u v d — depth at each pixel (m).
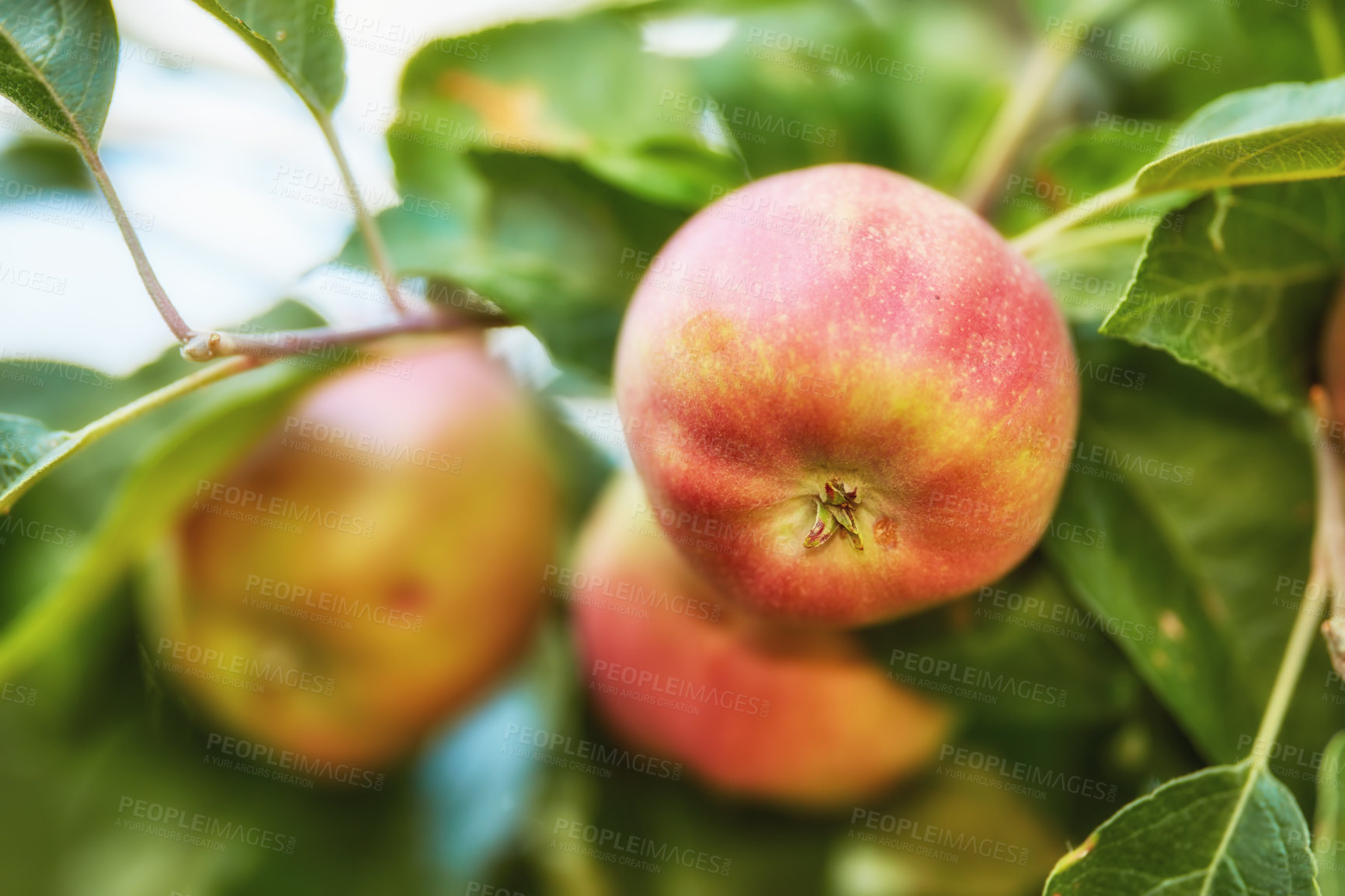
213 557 0.49
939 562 0.40
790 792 0.50
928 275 0.39
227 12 0.41
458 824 0.52
